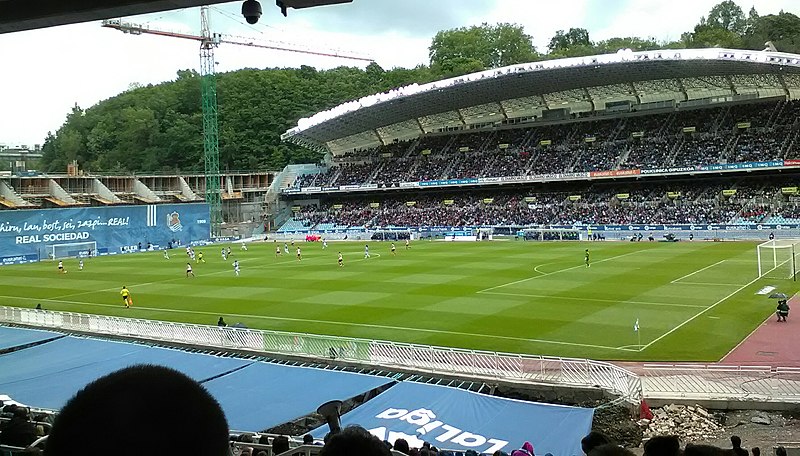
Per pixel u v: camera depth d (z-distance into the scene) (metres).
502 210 106.19
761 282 47.97
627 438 21.55
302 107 162.75
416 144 124.00
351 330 36.91
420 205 115.88
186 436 2.11
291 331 37.31
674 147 97.75
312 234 114.81
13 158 161.12
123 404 2.09
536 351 31.00
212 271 67.25
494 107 115.44
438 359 28.70
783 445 19.66
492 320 37.91
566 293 45.91
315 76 180.62
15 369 27.33
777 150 88.69
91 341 32.31
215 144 133.62
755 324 34.78
